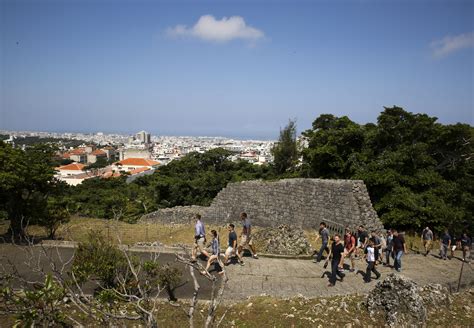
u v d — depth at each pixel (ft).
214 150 164.45
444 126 77.10
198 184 136.26
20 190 52.49
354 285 36.65
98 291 30.40
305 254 46.75
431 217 62.13
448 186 69.62
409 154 72.33
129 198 122.01
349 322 27.07
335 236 37.35
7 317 23.53
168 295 31.91
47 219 55.11
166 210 84.02
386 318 27.53
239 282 36.73
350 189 58.08
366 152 77.92
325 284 36.76
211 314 16.74
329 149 80.43
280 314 28.32
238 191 74.95
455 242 57.16
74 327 22.59
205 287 34.83
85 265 28.96
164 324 26.03
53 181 57.82
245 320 27.45
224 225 73.31
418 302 27.48
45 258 41.37
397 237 42.34
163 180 138.31
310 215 63.36
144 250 46.21
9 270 34.99
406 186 69.62
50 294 18.29
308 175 95.96
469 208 71.36
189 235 63.41
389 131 77.66
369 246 38.32
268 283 36.65
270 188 70.85
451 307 30.66
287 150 132.98
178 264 41.29
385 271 41.88
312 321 27.09
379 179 67.97
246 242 43.73
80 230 64.59
